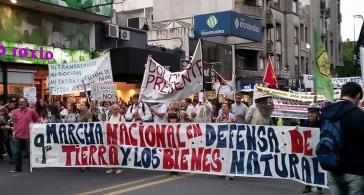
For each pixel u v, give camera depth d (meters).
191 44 29.97
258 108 10.24
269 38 40.66
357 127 4.89
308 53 48.56
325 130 5.09
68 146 11.36
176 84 12.09
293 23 44.34
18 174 10.97
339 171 5.03
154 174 10.72
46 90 19.31
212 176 10.45
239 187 9.11
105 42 23.03
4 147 14.11
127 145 10.92
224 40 33.62
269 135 9.37
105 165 11.10
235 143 9.78
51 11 19.86
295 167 9.05
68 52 20.83
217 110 17.14
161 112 12.23
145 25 29.73
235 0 35.53
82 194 8.55
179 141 10.38
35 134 11.51
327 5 57.75
